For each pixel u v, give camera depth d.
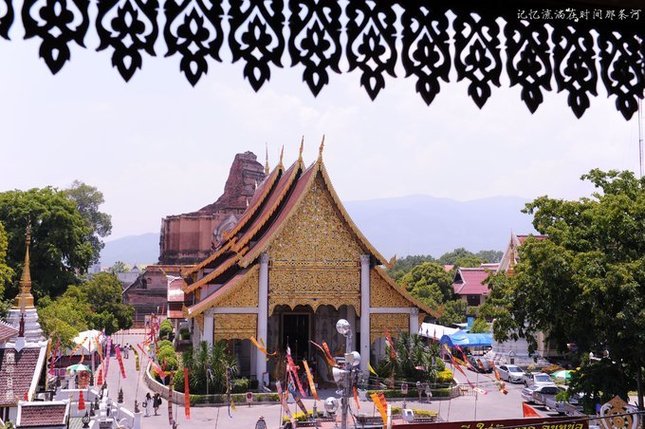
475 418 31.42
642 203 22.98
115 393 38.44
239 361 41.00
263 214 44.03
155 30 4.29
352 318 41.41
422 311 40.25
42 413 22.78
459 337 47.94
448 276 71.00
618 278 21.34
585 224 25.38
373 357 40.19
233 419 31.06
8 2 3.95
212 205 82.12
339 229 38.94
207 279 41.16
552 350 48.53
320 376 40.47
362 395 35.53
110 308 59.75
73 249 58.28
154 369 41.22
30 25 3.98
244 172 80.12
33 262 55.81
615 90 5.42
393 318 39.28
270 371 39.50
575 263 22.67
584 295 21.94
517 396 37.69
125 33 4.21
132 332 78.00
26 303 35.59
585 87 5.34
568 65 5.30
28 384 25.38
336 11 4.74
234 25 4.48
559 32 5.27
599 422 20.91
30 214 55.81
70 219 57.59
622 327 21.58
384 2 4.86
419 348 38.50
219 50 4.43
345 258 38.84
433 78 4.94
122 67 4.20
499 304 26.67
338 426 29.38
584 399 24.28
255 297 37.28
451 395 37.19
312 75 4.67
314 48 4.68
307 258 38.31
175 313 61.25
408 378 37.84
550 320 24.98
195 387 34.97
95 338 39.88
